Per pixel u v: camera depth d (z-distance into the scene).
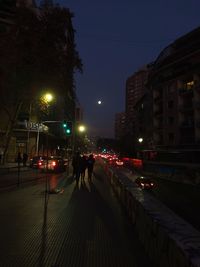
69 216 10.16
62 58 33.22
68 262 5.77
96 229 8.38
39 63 32.34
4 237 7.52
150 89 81.44
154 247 5.44
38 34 32.16
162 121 70.94
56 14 32.56
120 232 8.06
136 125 105.19
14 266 5.55
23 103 41.62
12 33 32.47
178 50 63.34
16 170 36.56
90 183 22.36
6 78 33.94
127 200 10.68
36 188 18.77
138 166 43.75
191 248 3.64
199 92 58.81
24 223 9.08
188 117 61.78
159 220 5.34
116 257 6.07
